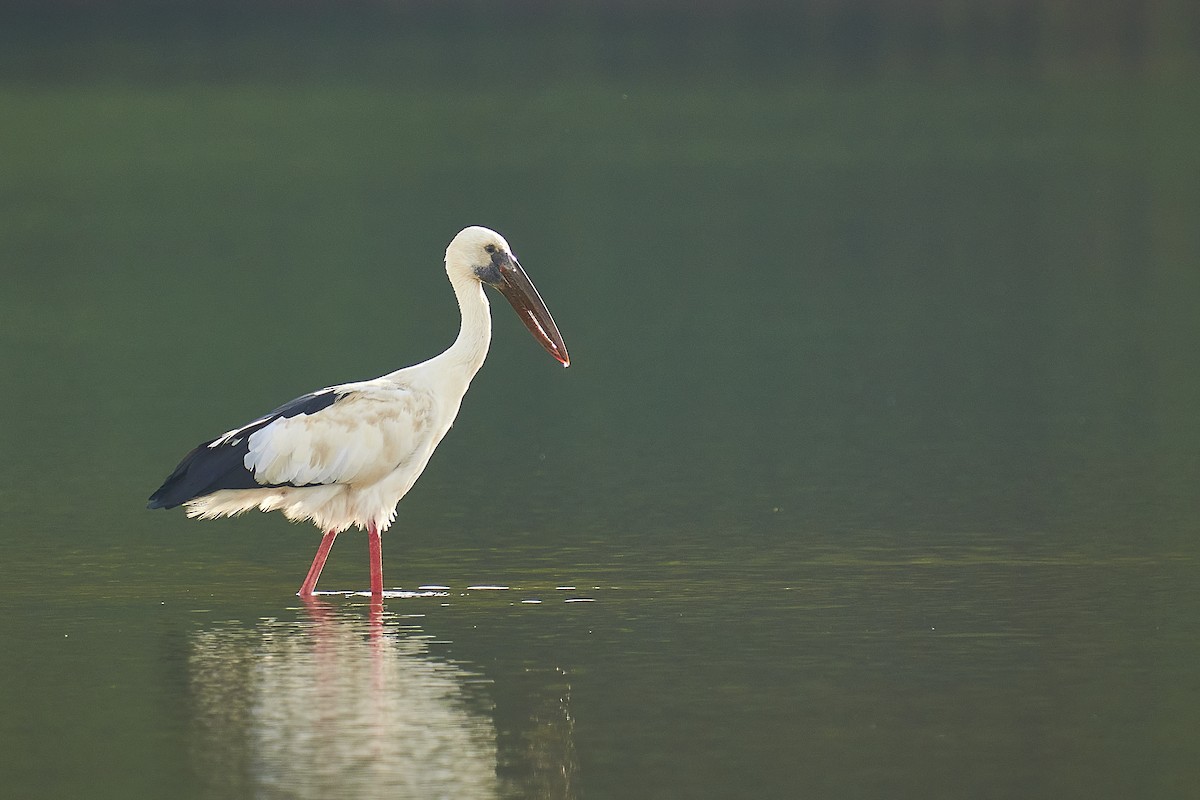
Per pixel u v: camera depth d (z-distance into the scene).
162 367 25.03
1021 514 16.61
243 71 72.56
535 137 56.62
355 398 14.43
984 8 88.19
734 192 44.94
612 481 18.44
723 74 72.25
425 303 30.36
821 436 20.50
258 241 37.72
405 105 63.75
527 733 10.74
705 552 15.41
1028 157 50.03
